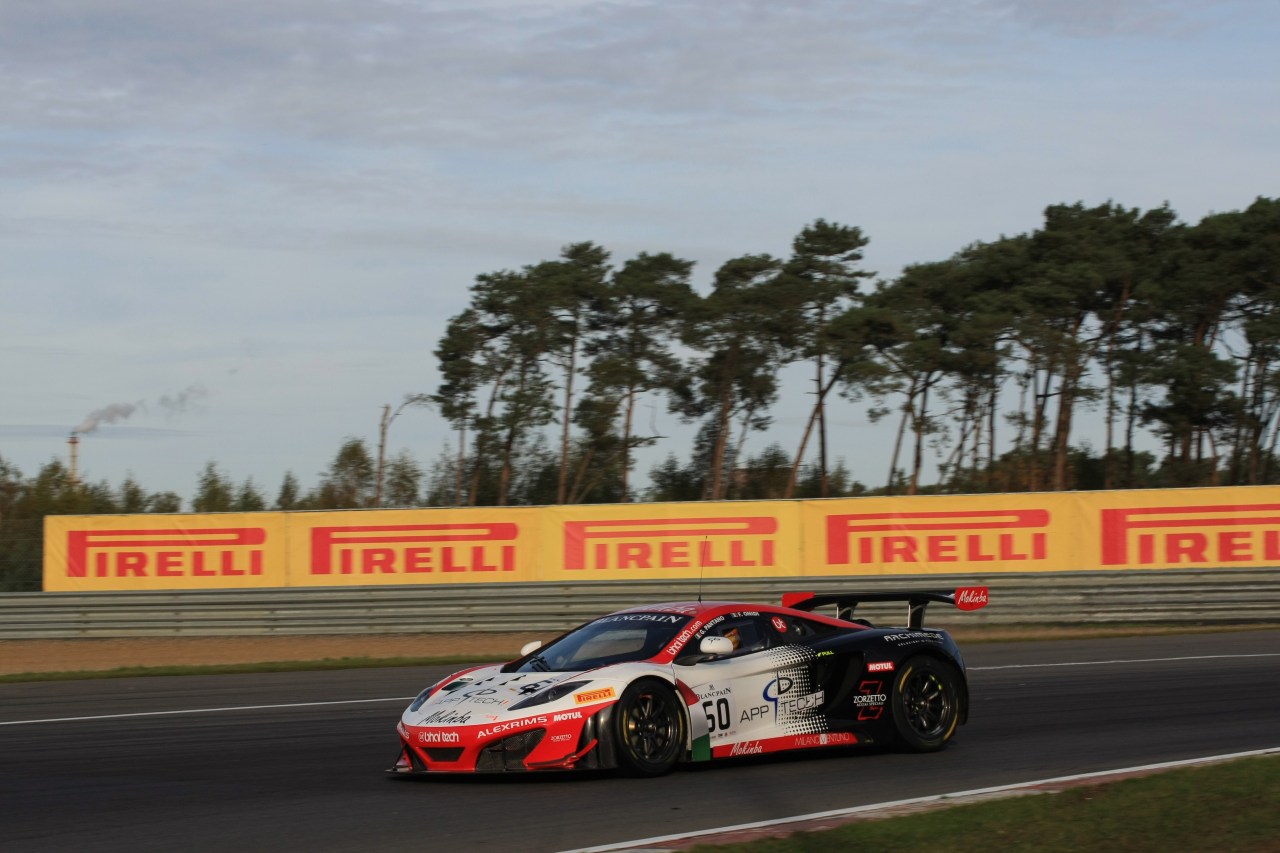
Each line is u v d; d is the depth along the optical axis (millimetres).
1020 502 43594
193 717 25359
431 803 15625
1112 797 14078
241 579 45469
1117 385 89938
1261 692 25703
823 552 43938
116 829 14430
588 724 16641
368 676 33125
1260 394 88875
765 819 14227
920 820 13219
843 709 18797
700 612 18875
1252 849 11906
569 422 87750
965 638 41344
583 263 89562
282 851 13125
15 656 41562
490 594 44031
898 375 87688
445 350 87562
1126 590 42750
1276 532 42875
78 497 61500
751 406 89875
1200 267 88125
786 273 87000
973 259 96562
